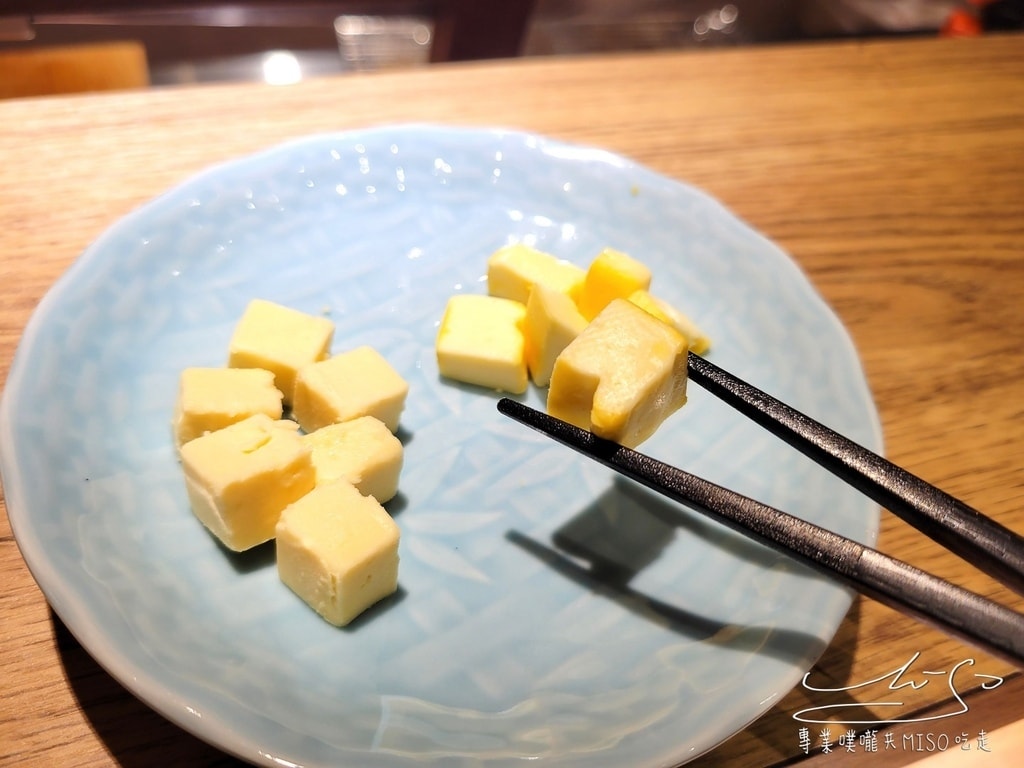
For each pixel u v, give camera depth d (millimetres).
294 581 125
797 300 181
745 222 209
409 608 128
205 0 275
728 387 133
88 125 219
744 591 134
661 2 364
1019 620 94
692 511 148
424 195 205
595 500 149
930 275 219
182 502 136
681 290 192
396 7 306
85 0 259
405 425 158
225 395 143
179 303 169
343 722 110
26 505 120
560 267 182
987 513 162
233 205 186
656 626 130
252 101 238
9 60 253
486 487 149
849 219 234
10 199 195
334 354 168
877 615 143
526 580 135
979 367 195
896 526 156
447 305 182
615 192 208
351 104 244
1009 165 265
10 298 173
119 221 172
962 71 309
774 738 125
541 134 240
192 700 103
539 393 169
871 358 193
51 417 136
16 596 126
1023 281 222
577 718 115
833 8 379
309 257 187
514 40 319
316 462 135
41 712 114
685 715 112
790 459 156
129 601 115
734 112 270
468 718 114
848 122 274
